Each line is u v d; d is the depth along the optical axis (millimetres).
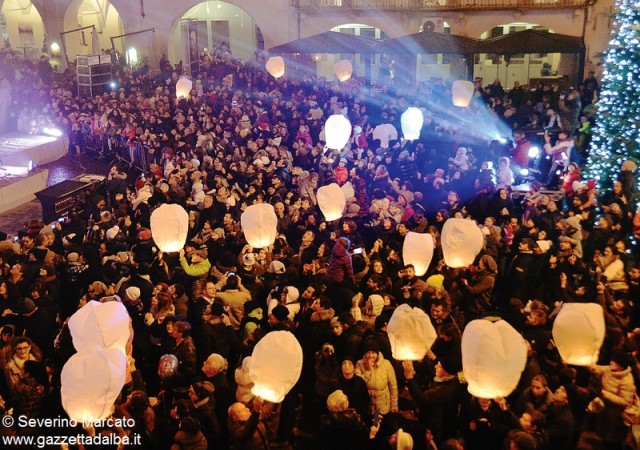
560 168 18000
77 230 13125
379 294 9016
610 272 10250
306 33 30062
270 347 6328
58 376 7859
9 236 16547
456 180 16641
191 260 10750
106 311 7098
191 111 22359
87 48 36344
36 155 23500
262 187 15617
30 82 28109
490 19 27844
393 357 7312
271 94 24281
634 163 14422
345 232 11836
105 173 22891
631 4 15359
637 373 7684
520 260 10570
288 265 10789
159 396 8047
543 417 6461
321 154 18000
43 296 9336
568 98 22750
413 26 28641
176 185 14961
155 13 32375
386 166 17562
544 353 8203
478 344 6137
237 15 34250
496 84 24688
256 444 6535
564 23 27188
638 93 15047
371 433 7574
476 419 6773
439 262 10469
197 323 9094
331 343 8555
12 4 37750
